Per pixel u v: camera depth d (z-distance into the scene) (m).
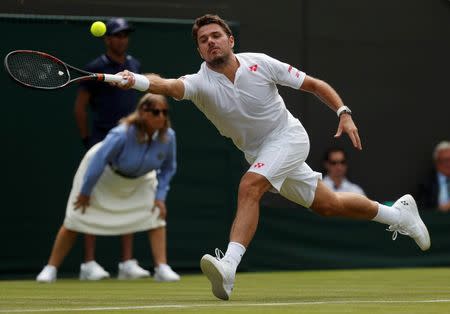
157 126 21.06
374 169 28.31
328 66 27.95
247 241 14.44
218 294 14.16
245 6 27.05
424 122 28.81
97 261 24.41
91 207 21.78
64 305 14.30
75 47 24.22
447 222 26.86
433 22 28.91
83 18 24.25
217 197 25.19
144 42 24.69
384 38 28.47
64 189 24.25
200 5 26.41
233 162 25.33
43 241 24.11
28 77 14.42
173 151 21.98
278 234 25.69
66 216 21.92
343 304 13.81
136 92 23.12
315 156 27.77
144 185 22.02
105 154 20.97
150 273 24.78
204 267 14.02
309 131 27.72
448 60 28.98
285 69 15.26
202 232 25.06
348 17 28.14
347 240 26.22
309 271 25.58
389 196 28.42
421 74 28.81
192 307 13.34
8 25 23.83
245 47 27.12
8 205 23.89
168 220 24.81
